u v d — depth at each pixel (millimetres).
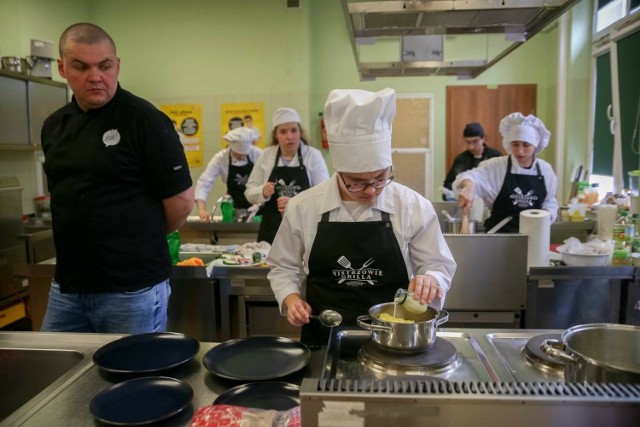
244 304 2434
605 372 723
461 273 2076
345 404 665
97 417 838
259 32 5121
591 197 3822
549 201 3047
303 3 5020
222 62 5199
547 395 653
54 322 1595
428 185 5398
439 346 1011
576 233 3137
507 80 5230
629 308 2207
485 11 2139
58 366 1183
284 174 3064
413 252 1394
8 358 1200
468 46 5176
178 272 2334
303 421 680
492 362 973
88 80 1442
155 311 1611
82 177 1489
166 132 1559
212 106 5262
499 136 5293
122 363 1062
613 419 640
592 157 4652
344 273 1368
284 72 5129
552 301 2207
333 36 5316
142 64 5309
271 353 1082
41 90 4039
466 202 2652
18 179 4039
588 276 2172
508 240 2053
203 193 3912
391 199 1375
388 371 928
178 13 5199
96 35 1441
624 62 4000
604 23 4395
